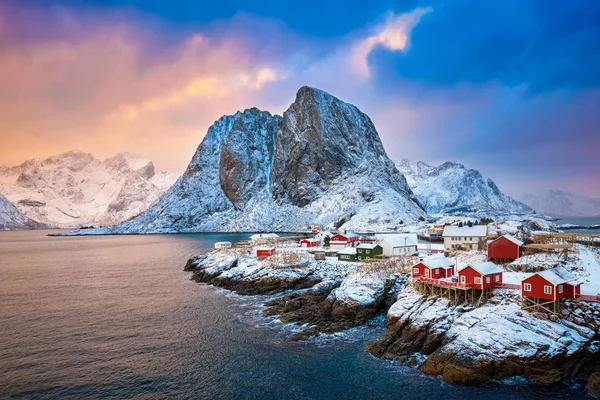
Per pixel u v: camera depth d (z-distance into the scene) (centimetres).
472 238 9438
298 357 4988
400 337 5209
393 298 6569
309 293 7631
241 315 6825
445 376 4300
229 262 10431
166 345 5466
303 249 11294
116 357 5075
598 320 4434
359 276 7112
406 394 4038
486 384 4159
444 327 4953
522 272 6222
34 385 4359
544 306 4725
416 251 9519
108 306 7550
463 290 5462
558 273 4888
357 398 3991
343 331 5841
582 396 3862
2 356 5134
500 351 4291
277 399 4016
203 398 4056
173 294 8550
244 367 4738
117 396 4119
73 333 6000
